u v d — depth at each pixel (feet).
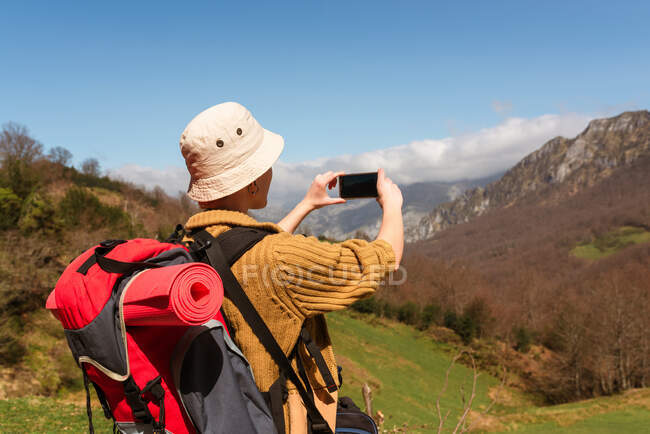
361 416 3.77
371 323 231.91
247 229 3.30
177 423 2.85
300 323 3.10
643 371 167.12
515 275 463.42
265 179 3.85
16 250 101.50
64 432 41.73
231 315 3.11
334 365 3.50
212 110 3.62
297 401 3.22
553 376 179.42
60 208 144.36
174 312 2.46
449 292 279.90
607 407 121.19
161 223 242.37
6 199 117.70
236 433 2.76
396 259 3.42
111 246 3.10
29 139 275.18
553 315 250.98
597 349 171.12
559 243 640.17
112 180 333.21
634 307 177.99
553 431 100.42
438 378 169.89
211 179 3.55
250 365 3.10
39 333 96.48
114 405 2.98
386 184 3.94
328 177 4.28
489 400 150.92
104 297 2.72
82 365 2.89
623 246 554.46
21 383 80.48
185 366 2.79
